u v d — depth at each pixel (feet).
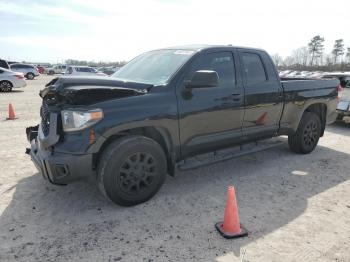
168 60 14.66
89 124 11.27
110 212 12.32
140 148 12.29
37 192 13.98
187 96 13.51
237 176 16.35
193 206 12.93
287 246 10.25
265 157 19.62
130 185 12.37
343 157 19.97
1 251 9.87
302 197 13.97
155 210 12.53
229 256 9.71
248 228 11.30
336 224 11.68
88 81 12.09
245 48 16.26
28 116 33.22
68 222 11.59
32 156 13.12
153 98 12.59
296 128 19.06
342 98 28.55
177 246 10.21
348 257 9.74
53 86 12.12
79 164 11.34
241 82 15.64
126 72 15.65
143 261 9.48
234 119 15.38
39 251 9.90
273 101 17.07
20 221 11.60
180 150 13.70
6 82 63.05
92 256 9.70
